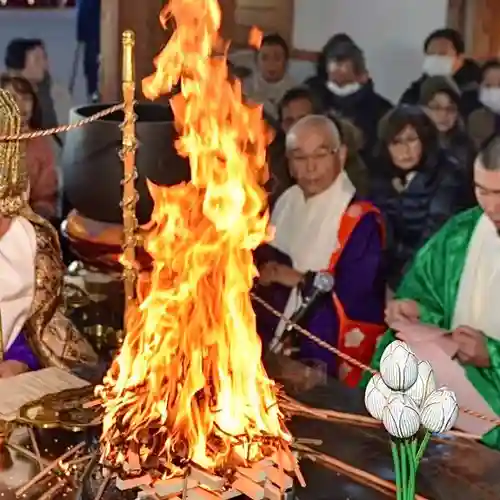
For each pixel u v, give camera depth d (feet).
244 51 8.77
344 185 8.79
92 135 7.32
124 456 4.74
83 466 5.09
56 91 9.38
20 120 6.92
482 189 8.08
